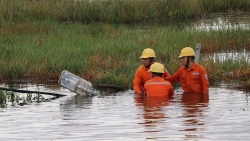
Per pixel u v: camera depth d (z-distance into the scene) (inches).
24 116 596.4
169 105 636.1
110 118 575.5
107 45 1003.9
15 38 1110.4
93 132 519.2
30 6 1381.6
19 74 864.9
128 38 1102.4
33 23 1259.8
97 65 875.4
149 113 595.2
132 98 687.7
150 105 639.1
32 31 1208.2
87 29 1228.5
